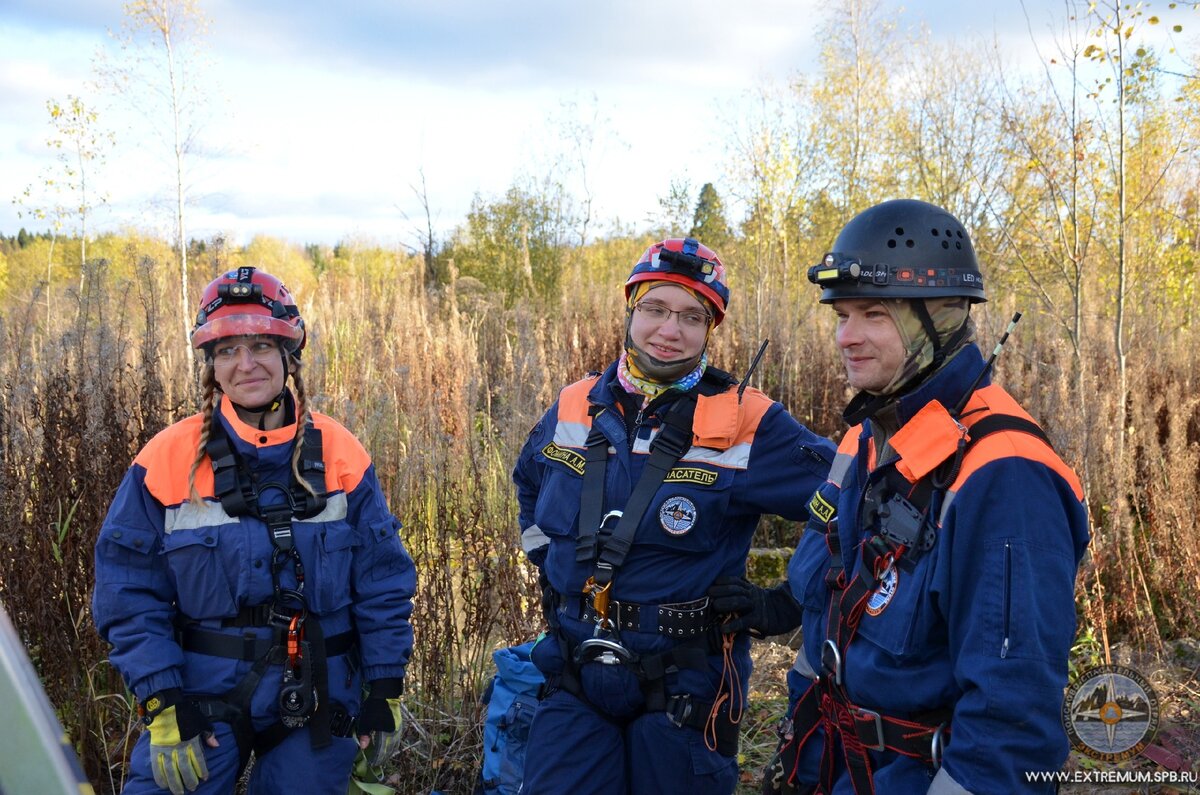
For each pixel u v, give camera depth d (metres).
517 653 3.31
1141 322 8.61
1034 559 1.63
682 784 2.52
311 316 8.27
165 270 7.01
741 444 2.60
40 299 5.49
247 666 2.46
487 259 15.29
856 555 1.94
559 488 2.67
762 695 4.24
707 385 2.69
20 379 4.02
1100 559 4.66
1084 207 7.01
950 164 13.47
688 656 2.52
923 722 1.78
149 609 2.45
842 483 2.05
